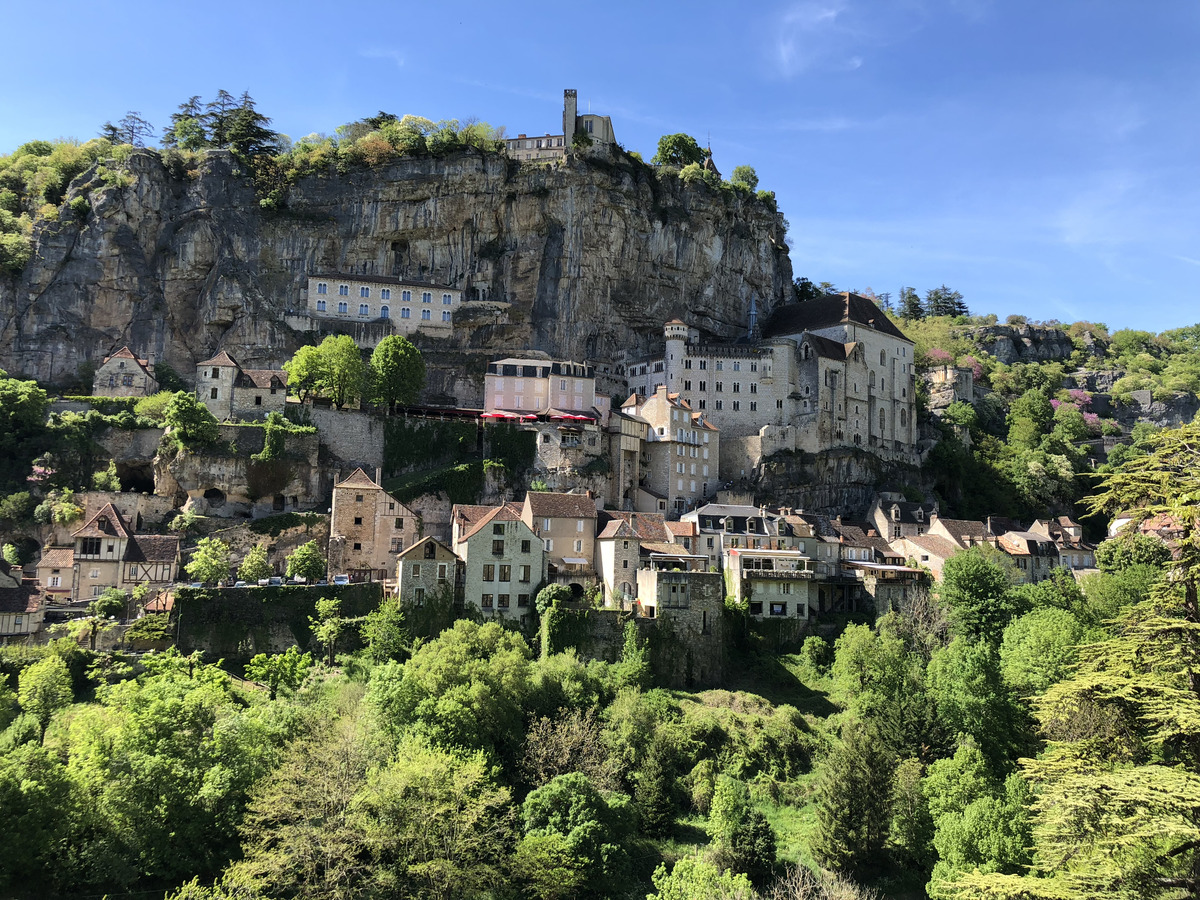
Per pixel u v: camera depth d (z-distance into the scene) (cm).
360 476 10425
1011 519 15812
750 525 11475
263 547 10650
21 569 10150
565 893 5838
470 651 8000
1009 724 7488
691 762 7819
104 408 12662
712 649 9406
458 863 5538
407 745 6162
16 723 6694
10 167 16412
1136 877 4109
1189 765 4566
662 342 16850
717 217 17388
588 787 6575
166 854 5694
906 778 7131
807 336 15750
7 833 5331
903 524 13625
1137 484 5228
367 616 8712
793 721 8606
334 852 5259
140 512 11169
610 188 16238
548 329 15662
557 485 12781
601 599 9725
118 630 8444
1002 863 6025
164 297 14975
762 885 6378
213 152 15775
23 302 14262
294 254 15612
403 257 16238
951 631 9956
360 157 16250
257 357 14512
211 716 6391
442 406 14550
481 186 16062
